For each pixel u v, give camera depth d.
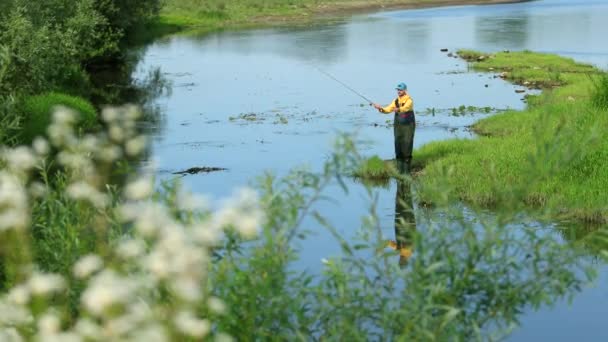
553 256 9.77
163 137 34.88
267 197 9.37
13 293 8.05
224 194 24.56
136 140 11.66
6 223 9.38
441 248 9.31
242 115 40.66
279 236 9.23
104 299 6.86
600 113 29.34
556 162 10.31
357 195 24.44
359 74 56.31
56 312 8.62
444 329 9.06
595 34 84.38
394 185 25.83
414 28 93.31
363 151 31.36
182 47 74.56
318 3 124.75
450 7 129.00
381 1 132.25
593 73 54.00
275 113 41.16
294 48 73.19
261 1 117.56
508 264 9.61
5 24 35.16
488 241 9.36
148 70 59.31
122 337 7.01
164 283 8.12
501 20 103.50
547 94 13.03
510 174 24.14
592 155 24.28
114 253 9.59
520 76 53.03
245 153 31.47
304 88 50.09
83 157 11.52
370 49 72.00
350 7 124.69
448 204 10.18
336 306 9.42
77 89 46.19
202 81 53.62
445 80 52.97
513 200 9.90
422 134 35.31
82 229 10.70
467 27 94.25
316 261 18.11
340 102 44.56
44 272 10.29
